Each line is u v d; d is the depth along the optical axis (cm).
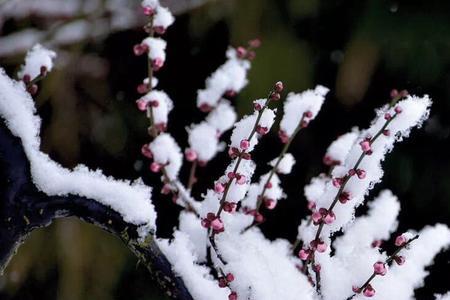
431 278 231
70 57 435
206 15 447
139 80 480
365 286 141
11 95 133
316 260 148
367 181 142
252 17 442
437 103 480
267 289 139
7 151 130
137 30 463
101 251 448
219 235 151
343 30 464
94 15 432
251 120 145
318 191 182
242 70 197
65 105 446
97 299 447
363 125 480
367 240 172
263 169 421
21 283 440
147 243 133
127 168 476
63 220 437
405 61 456
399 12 450
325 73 476
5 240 133
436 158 489
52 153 447
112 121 479
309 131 475
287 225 410
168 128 466
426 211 493
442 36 450
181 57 474
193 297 135
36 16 435
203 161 186
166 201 322
